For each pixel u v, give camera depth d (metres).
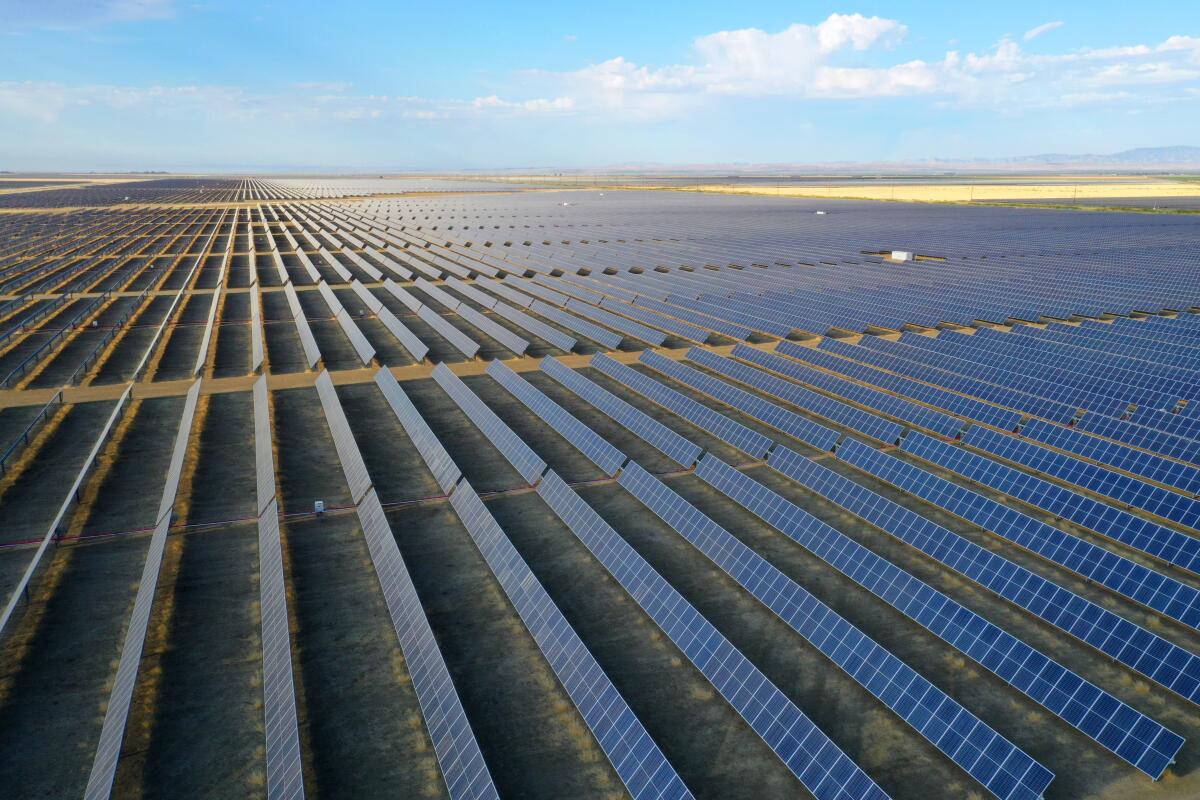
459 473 34.88
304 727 20.70
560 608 26.30
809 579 27.94
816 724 20.80
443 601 26.58
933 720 20.09
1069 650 23.77
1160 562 28.66
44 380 51.97
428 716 20.61
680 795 17.77
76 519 32.12
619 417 43.84
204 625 24.97
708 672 22.52
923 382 50.81
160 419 44.28
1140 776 18.84
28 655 23.47
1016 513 30.48
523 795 18.56
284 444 40.50
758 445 39.09
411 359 57.22
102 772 17.84
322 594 26.91
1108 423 40.78
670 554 29.77
